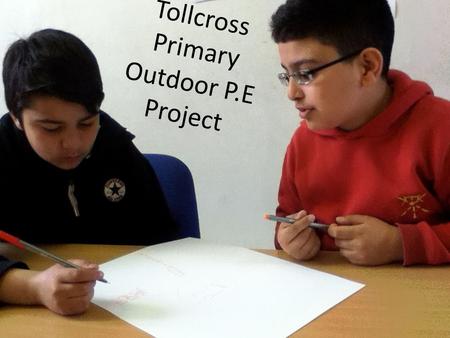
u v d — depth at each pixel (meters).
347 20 0.81
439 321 0.61
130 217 1.10
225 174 1.61
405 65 1.40
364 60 0.85
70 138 0.81
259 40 1.49
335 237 0.81
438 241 0.78
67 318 0.63
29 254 0.86
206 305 0.65
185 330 0.60
